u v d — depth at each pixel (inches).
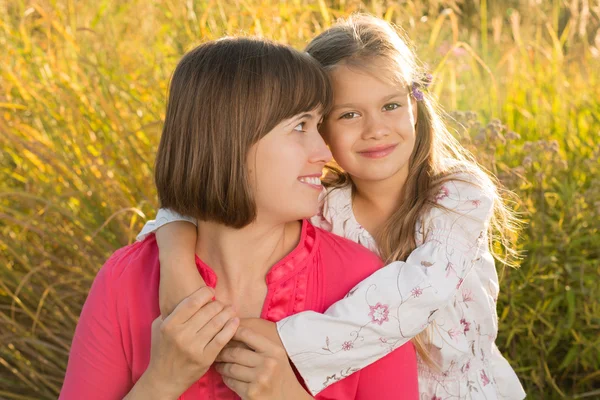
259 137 58.7
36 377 121.1
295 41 127.7
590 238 111.9
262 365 59.1
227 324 59.3
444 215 79.6
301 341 62.1
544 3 196.7
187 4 143.6
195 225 67.7
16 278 123.8
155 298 63.9
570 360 109.7
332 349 62.9
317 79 60.7
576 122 146.3
